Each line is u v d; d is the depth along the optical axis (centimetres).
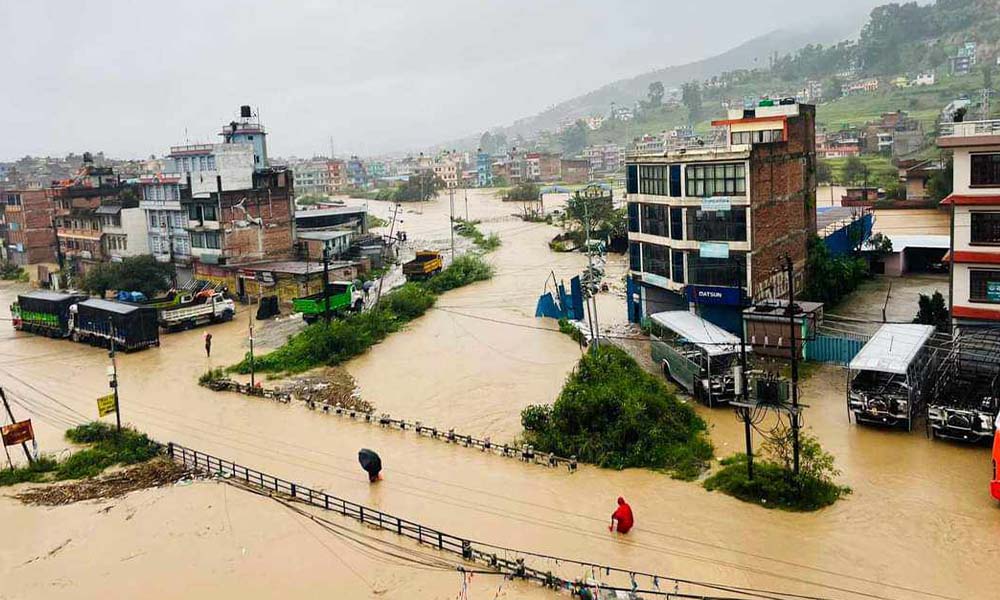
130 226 7819
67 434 3759
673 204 4359
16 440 3288
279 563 2456
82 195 8838
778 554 2242
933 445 2902
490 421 3591
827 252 5166
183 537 2661
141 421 3906
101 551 2603
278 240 7375
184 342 5569
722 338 3675
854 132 17538
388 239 9700
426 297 6328
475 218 13988
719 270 4241
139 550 2592
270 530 2667
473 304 6338
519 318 5728
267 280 6494
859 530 2339
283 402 4062
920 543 2244
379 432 3550
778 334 3947
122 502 2956
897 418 3016
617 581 2173
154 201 7656
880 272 6044
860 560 2178
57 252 9456
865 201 8844
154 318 5447
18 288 8775
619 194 15025
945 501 2473
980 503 2448
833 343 3900
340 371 4594
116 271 7125
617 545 2369
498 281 7350
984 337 3278
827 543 2280
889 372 3033
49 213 10106
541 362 4541
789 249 4609
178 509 2870
